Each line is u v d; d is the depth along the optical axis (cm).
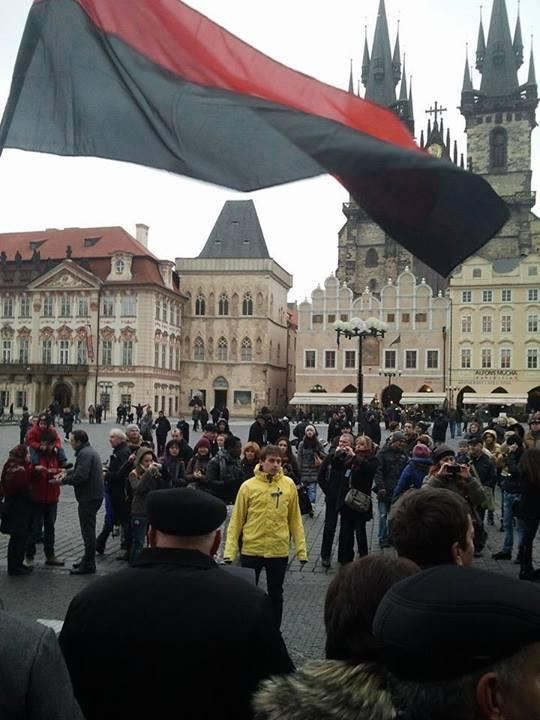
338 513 1359
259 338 9938
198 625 336
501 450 1839
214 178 491
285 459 1560
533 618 188
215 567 370
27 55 563
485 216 379
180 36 532
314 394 9262
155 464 1297
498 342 9044
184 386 10100
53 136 555
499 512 2141
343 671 249
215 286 10062
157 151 526
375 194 408
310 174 441
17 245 9994
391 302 9381
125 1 550
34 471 1308
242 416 9900
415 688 199
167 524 368
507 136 11375
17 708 252
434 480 1096
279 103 484
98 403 9106
